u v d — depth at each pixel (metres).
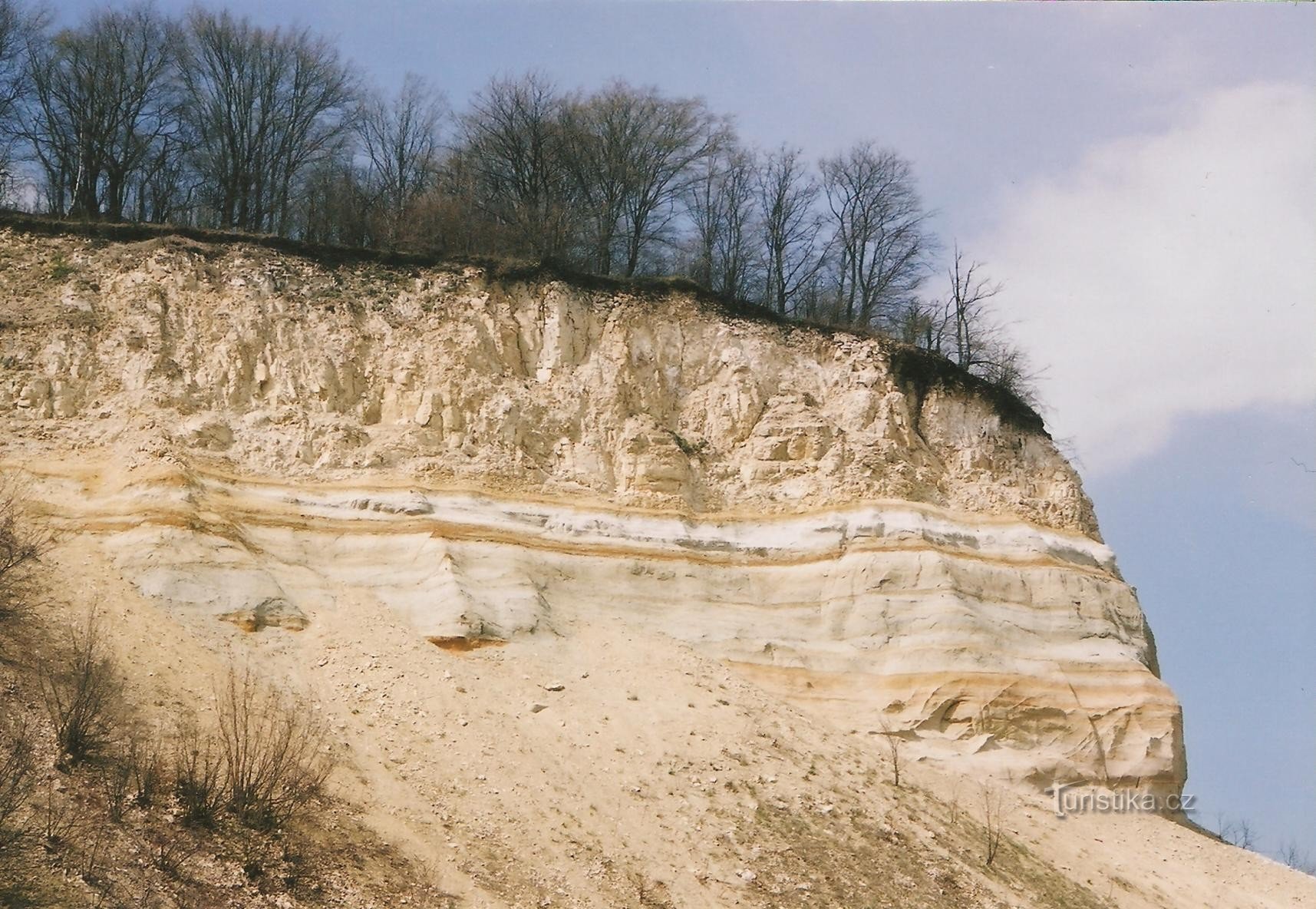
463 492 45.34
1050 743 45.06
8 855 28.42
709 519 47.75
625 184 58.84
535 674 41.19
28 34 56.97
